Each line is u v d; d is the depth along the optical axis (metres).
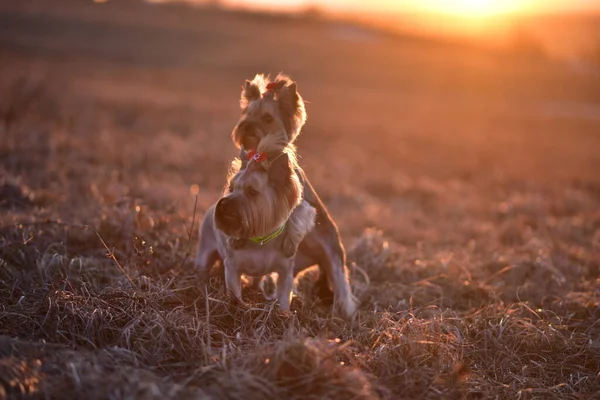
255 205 4.35
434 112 36.88
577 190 15.97
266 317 4.64
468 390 4.21
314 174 14.33
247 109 5.29
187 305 5.02
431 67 58.59
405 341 4.50
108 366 3.84
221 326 4.80
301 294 5.79
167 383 3.65
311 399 3.70
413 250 8.27
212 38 58.62
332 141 21.44
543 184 16.72
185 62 46.75
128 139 15.55
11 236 6.23
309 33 73.69
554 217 12.09
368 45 67.38
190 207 8.90
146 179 10.70
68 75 31.19
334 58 56.91
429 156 20.94
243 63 48.94
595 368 4.96
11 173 9.45
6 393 3.38
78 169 10.68
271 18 83.06
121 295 4.81
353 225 9.65
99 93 24.61
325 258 5.65
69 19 56.78
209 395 3.51
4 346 3.88
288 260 5.04
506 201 13.42
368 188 14.02
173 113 22.55
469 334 5.14
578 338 5.29
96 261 5.98
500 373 4.68
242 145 5.11
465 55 70.56
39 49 41.97
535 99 51.03
